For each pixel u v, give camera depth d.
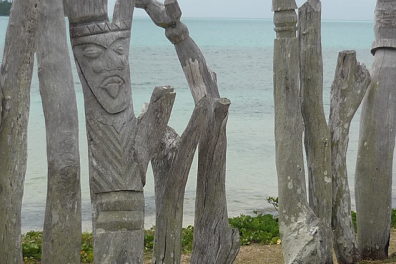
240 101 22.38
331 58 49.00
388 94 5.77
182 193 4.38
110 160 3.86
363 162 5.90
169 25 4.89
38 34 3.73
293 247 5.04
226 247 4.66
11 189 3.64
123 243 3.81
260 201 9.14
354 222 7.55
